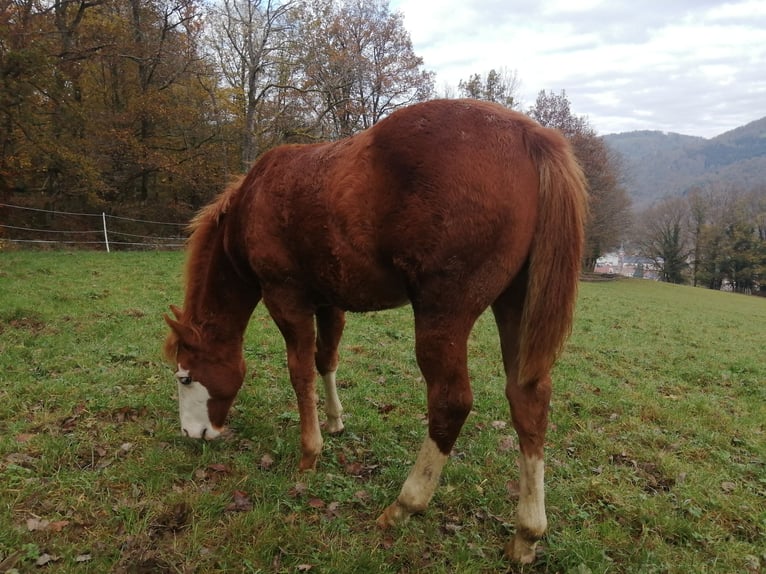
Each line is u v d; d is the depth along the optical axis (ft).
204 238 10.40
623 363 23.62
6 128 54.95
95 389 12.89
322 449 10.98
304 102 76.23
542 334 7.02
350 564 7.37
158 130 75.82
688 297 89.86
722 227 167.73
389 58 85.92
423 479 7.93
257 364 16.53
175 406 12.42
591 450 12.38
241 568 7.23
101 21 68.08
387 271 7.79
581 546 8.19
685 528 9.13
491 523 8.86
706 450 13.12
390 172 7.31
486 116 7.35
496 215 6.91
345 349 19.61
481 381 17.44
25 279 28.45
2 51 51.06
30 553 7.09
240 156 81.00
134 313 21.70
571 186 7.01
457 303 7.23
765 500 10.53
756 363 26.37
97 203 65.87
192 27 73.20
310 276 8.68
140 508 8.34
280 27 67.46
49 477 9.04
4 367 14.03
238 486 9.23
